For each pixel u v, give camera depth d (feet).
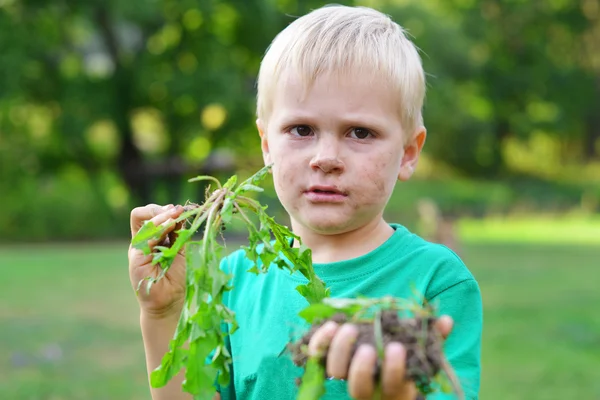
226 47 85.87
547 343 27.09
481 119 122.21
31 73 82.23
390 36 7.21
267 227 6.05
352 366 4.58
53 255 60.08
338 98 6.74
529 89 128.06
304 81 6.79
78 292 39.29
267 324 7.29
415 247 7.20
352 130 6.81
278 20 88.79
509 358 24.71
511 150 139.13
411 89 7.13
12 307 34.55
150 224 5.91
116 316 32.42
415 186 112.06
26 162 83.92
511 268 51.19
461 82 112.47
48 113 88.12
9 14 81.05
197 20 85.35
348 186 6.75
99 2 82.02
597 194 114.93
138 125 105.81
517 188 118.93
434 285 6.95
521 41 129.70
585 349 26.13
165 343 6.97
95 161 92.22
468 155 125.59
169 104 87.51
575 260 56.59
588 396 19.89
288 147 6.90
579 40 132.77
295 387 6.98
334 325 4.81
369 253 7.13
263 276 7.58
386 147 6.85
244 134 88.17
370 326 4.74
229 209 5.83
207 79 82.02
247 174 91.20
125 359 24.64
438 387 5.44
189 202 6.53
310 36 6.98
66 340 27.45
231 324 5.79
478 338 6.81
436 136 119.44
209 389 5.51
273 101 7.13
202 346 5.49
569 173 135.54
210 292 5.55
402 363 4.50
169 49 85.51
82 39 88.99
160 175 90.12
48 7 81.56
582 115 136.36
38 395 20.22
